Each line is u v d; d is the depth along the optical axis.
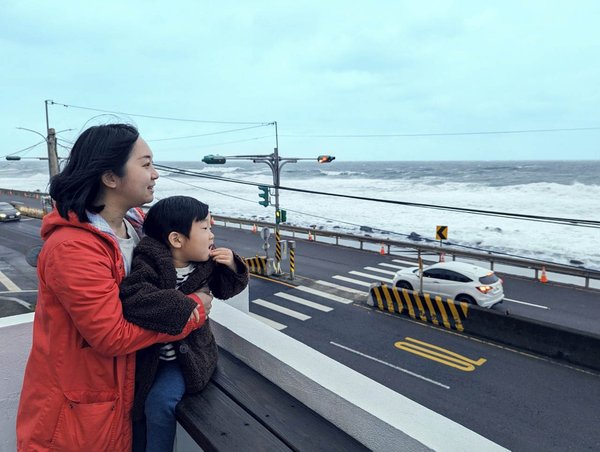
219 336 2.18
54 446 1.33
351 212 57.28
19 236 29.70
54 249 1.20
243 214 56.94
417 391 9.72
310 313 15.30
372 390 1.52
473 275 14.93
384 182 102.06
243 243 29.33
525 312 15.52
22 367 2.39
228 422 1.52
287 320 14.62
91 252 1.21
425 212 55.97
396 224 46.84
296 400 1.69
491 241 37.16
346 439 1.45
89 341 1.21
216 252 1.61
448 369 10.74
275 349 1.85
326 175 132.25
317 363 1.72
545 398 9.30
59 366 1.32
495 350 11.77
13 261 22.64
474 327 12.89
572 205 58.03
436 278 15.69
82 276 1.17
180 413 1.57
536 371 10.53
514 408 8.92
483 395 9.48
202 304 1.44
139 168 1.37
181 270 1.55
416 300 14.41
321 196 78.69
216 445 1.39
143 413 1.57
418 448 1.23
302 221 49.91
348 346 12.30
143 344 1.29
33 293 17.23
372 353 11.78
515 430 8.19
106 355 1.25
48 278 1.21
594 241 36.06
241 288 1.71
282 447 1.41
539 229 41.81
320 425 1.53
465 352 11.70
